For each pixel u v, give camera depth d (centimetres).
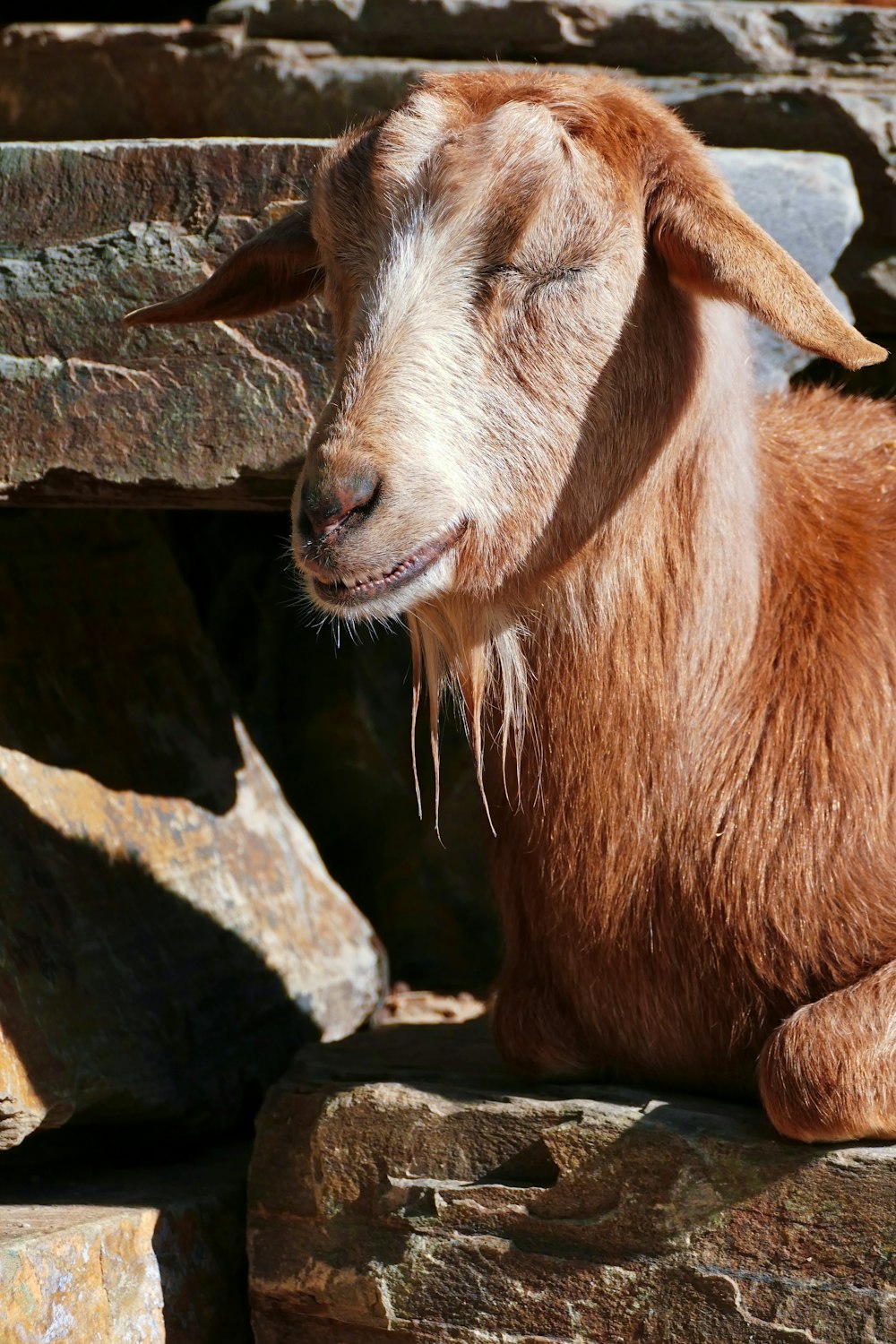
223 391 479
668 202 408
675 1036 443
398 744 715
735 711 437
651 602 429
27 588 584
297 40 706
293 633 727
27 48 735
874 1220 388
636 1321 409
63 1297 417
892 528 479
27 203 493
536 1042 460
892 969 412
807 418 529
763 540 456
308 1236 452
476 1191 428
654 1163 409
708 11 675
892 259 661
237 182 479
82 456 489
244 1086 543
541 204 394
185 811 593
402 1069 490
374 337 390
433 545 390
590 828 437
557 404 402
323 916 635
